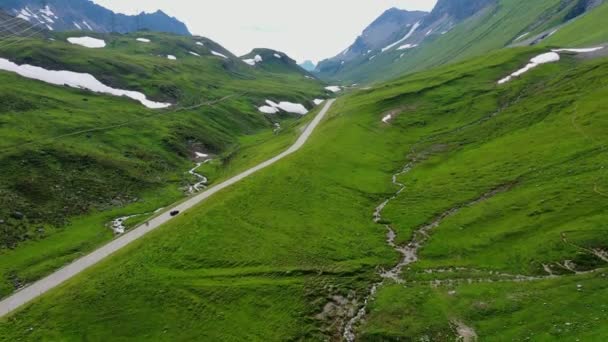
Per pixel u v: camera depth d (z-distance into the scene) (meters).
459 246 74.31
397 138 144.62
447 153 125.50
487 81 178.88
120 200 113.69
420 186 104.88
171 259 70.50
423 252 75.00
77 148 127.69
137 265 68.56
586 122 110.94
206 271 68.12
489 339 49.91
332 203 96.69
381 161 125.94
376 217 92.12
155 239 76.94
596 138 100.38
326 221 87.88
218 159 161.75
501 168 102.12
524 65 186.00
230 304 60.91
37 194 102.56
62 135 137.38
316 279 66.81
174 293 62.44
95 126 153.12
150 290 62.72
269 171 111.38
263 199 94.81
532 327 49.62
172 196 120.94
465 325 53.16
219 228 80.69
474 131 136.25
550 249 65.12
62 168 115.81
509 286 59.06
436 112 160.88
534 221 74.44
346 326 57.28
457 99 167.88
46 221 96.12
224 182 109.75
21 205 97.06
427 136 143.62
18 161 110.50
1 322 57.47
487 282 61.59
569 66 174.12
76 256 81.06
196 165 154.88
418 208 92.50
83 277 66.56
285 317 58.97
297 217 88.44
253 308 60.38
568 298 53.12
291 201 95.31
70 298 60.97
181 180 134.62
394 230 85.06
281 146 147.25
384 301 60.38
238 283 65.19
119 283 63.91
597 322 47.28
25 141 122.62
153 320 57.56
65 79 195.62
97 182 116.56
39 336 54.56
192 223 82.00
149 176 130.62
